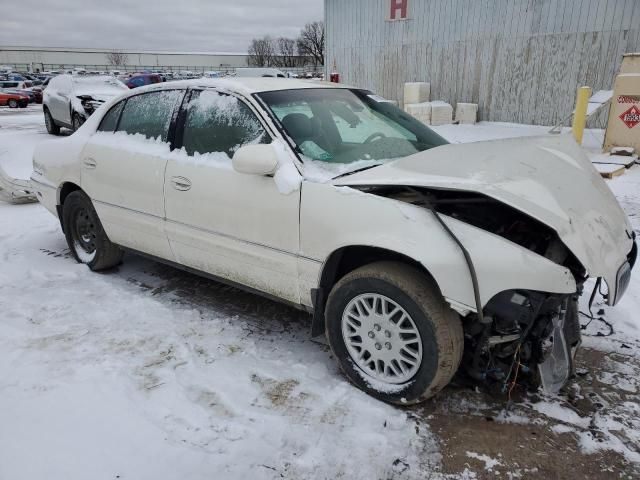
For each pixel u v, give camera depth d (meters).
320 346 3.11
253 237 2.91
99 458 2.17
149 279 4.12
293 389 2.66
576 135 8.95
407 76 15.06
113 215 3.81
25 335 3.18
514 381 2.47
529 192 2.30
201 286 3.98
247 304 3.67
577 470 2.12
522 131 12.09
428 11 14.04
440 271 2.20
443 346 2.28
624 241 2.54
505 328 2.35
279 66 81.88
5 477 2.06
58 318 3.42
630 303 3.50
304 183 2.64
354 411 2.48
